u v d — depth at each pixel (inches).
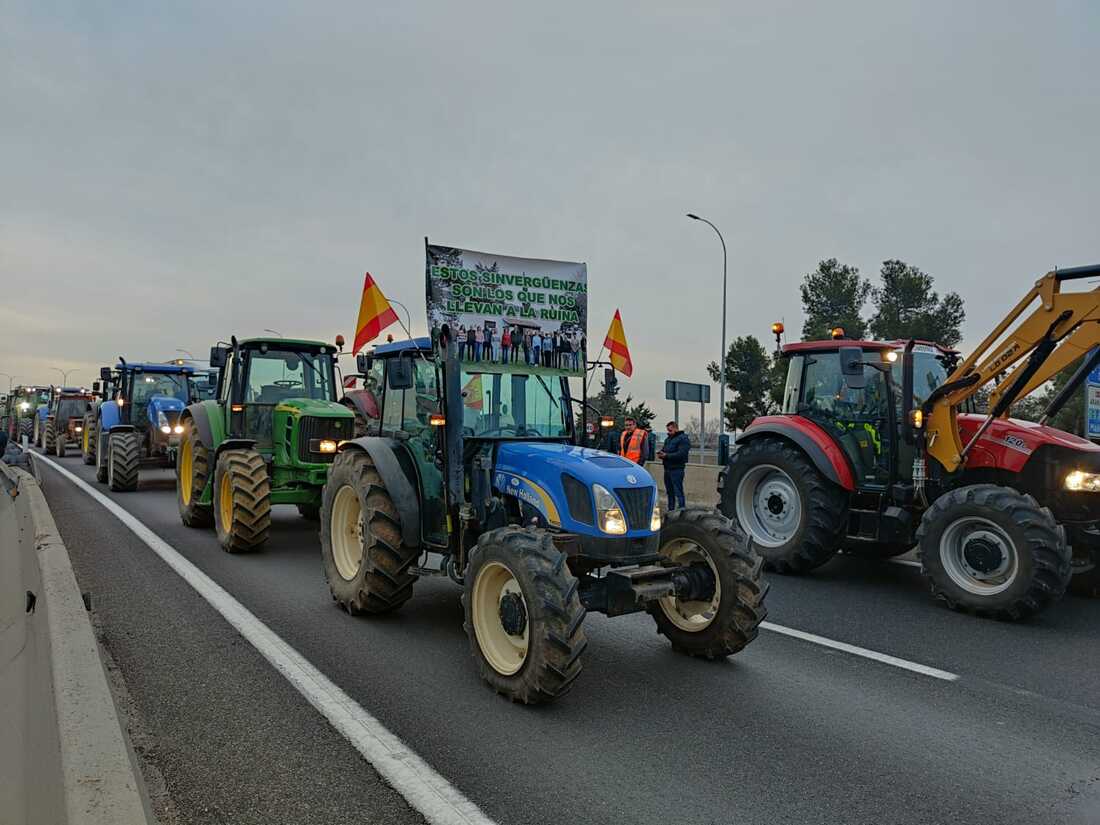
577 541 174.4
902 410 292.7
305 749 138.5
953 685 184.9
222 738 142.0
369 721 151.4
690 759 140.5
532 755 139.9
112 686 165.6
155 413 553.9
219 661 183.2
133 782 84.2
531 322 212.7
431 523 215.5
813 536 303.4
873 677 189.3
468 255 203.5
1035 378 268.4
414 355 229.3
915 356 303.9
